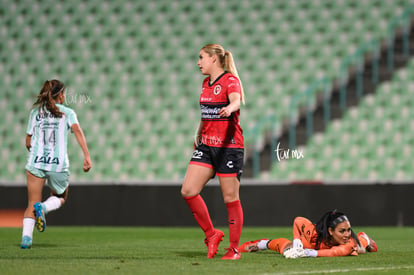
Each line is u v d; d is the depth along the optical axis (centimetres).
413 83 5547
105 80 6003
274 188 4116
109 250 2152
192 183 1753
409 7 5969
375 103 5456
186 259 1770
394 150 5228
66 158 2167
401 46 5856
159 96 5838
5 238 2848
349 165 5191
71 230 3769
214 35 6116
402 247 2350
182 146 5553
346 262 1680
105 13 6306
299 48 5956
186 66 5997
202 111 1758
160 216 4169
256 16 6159
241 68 5872
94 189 4228
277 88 5719
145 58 6066
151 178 5450
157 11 6275
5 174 5750
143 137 5622
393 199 4050
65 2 6369
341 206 4081
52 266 1565
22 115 5972
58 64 6147
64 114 2156
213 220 4088
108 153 5553
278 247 1912
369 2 6091
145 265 1593
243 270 1477
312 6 6134
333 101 5559
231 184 1742
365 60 5750
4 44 6278
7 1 6406
